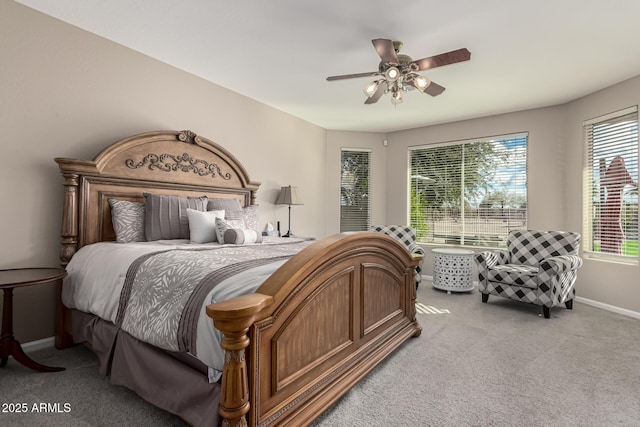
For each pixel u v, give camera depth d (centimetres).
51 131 248
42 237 244
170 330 141
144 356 159
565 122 425
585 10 228
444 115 480
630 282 342
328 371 167
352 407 169
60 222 252
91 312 202
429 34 260
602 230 379
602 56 295
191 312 136
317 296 160
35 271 215
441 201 529
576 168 409
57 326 239
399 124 532
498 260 402
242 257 184
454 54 232
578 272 402
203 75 348
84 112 266
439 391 185
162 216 274
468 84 361
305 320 152
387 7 227
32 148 239
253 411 121
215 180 356
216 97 371
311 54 300
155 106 313
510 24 246
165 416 159
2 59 225
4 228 228
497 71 327
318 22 248
